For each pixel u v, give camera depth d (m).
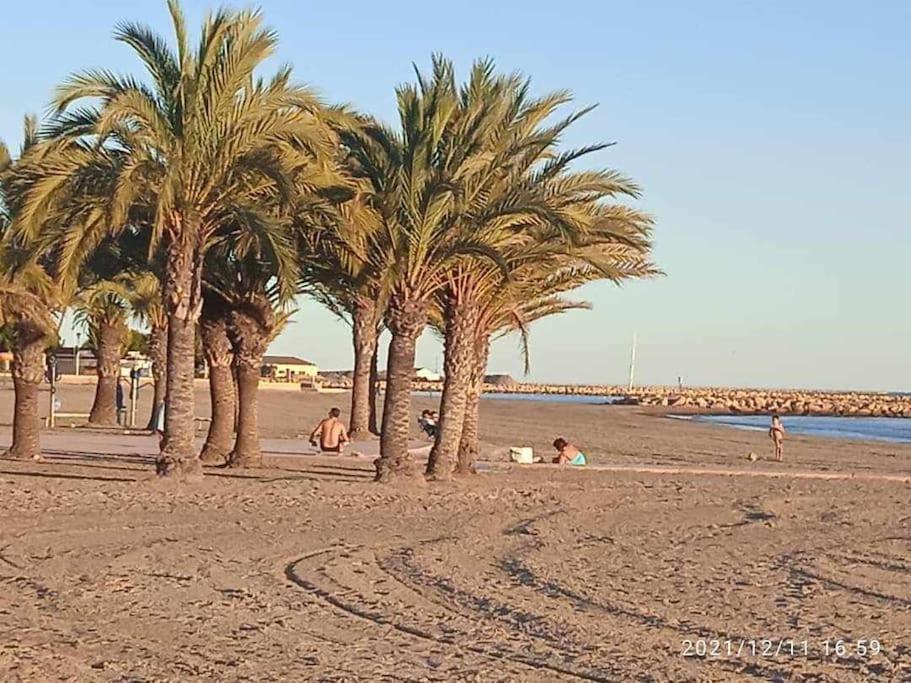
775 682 9.35
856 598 13.24
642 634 11.02
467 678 9.24
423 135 23.95
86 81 21.77
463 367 26.11
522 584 13.62
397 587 13.21
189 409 23.75
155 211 22.45
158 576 13.58
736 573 14.84
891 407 130.75
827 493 26.58
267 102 22.50
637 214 26.11
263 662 9.64
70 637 10.39
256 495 22.19
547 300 30.58
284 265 21.69
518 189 24.19
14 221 22.05
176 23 22.33
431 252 24.66
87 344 57.41
